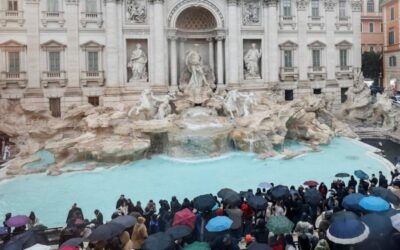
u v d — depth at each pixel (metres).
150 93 43.09
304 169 33.19
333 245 14.46
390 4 73.38
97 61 49.22
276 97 51.84
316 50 56.34
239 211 17.44
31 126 44.09
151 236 13.87
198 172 33.00
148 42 49.59
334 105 57.38
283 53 55.03
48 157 38.16
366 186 21.45
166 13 49.62
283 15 54.81
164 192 28.12
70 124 42.50
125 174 32.84
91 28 48.56
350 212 14.88
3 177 32.22
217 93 49.12
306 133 43.31
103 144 35.59
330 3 56.25
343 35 57.38
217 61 51.97
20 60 47.09
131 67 49.59
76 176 32.47
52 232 19.69
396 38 71.94
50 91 48.00
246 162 35.81
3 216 24.20
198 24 53.16
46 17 47.31
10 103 45.56
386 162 34.69
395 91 70.81
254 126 39.19
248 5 52.44
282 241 14.77
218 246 14.09
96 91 49.22
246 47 53.34
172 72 50.25
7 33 46.41
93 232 14.56
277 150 39.44
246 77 53.06
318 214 19.00
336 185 22.20
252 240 14.39
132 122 39.97
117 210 19.89
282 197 18.83
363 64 79.56
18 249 13.84
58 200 27.00
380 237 13.67
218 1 50.84
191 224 16.11
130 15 48.88
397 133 46.12
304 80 55.84
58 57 48.12
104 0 48.50
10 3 46.72
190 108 45.06
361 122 52.84
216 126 39.19
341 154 38.47
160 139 39.28
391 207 16.30
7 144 42.03
